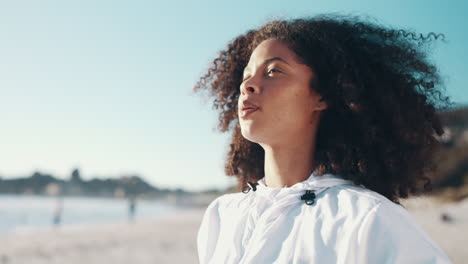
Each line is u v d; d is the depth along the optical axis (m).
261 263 0.91
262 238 0.95
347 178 1.17
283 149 1.14
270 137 1.11
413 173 1.25
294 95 1.13
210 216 1.30
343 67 1.19
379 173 1.18
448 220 19.23
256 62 1.19
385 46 1.31
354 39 1.28
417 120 1.25
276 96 1.10
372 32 1.34
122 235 19.48
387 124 1.21
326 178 1.04
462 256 9.29
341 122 1.22
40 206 71.69
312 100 1.18
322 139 1.22
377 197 0.87
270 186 1.21
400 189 1.27
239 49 1.73
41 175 170.38
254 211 1.08
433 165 1.35
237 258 1.01
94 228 25.45
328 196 0.96
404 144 1.22
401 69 1.31
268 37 1.30
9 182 165.75
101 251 13.42
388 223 0.81
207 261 1.20
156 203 135.38
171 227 25.70
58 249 13.98
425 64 1.37
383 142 1.20
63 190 169.62
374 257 0.79
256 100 1.10
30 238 17.86
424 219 20.12
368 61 1.26
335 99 1.20
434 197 25.52
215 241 1.23
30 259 11.98
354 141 1.20
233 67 1.75
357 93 1.17
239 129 1.65
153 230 23.05
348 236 0.81
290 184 1.14
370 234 0.80
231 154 1.67
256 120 1.09
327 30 1.25
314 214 0.92
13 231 23.14
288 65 1.14
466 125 27.66
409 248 0.78
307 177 1.15
